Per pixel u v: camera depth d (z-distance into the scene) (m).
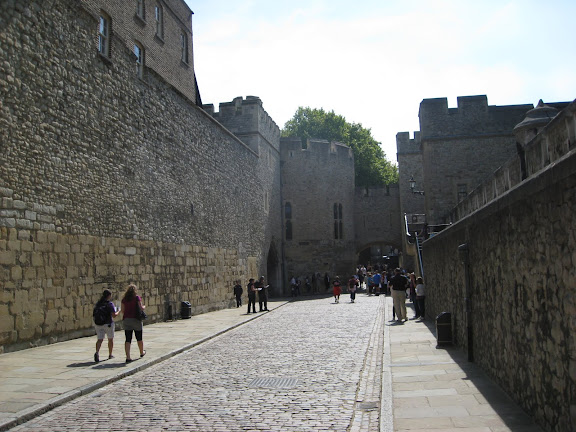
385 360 10.01
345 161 45.00
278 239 40.12
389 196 46.69
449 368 8.92
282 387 8.11
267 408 6.86
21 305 11.46
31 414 6.67
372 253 72.56
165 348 12.20
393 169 67.06
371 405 6.92
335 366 9.77
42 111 12.56
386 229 46.34
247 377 8.98
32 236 11.94
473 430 5.48
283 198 41.72
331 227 43.03
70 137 13.67
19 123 11.73
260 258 34.12
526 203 5.84
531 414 5.77
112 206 15.67
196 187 22.94
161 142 19.48
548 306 5.14
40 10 12.69
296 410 6.72
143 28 22.36
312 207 42.44
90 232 14.38
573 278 4.46
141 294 17.28
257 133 34.88
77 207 13.82
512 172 10.73
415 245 27.14
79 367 9.70
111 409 7.04
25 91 11.99
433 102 27.08
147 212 18.03
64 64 13.57
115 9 19.47
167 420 6.41
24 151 11.83
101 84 15.38
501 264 7.11
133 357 10.82
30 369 9.49
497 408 6.29
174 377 9.19
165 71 24.78
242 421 6.27
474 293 9.18
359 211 46.88
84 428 6.16
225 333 15.70
